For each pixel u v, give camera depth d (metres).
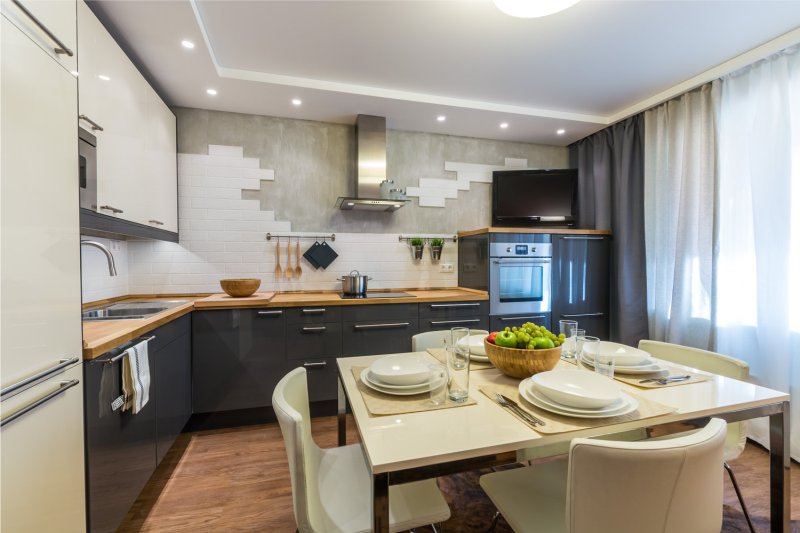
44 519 1.01
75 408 1.15
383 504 0.76
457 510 1.66
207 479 1.87
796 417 2.04
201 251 2.88
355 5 1.82
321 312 2.56
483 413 0.99
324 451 1.34
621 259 3.14
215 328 2.38
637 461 0.70
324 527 0.96
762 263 2.17
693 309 2.61
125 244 2.71
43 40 1.05
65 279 1.12
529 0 1.39
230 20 1.92
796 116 2.07
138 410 1.47
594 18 1.92
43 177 1.04
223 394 2.40
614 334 3.23
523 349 1.21
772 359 2.12
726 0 1.79
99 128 1.61
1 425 0.87
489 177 3.63
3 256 0.89
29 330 0.97
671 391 1.14
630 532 0.74
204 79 2.40
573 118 3.17
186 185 2.85
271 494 1.75
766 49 2.14
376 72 2.47
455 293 3.14
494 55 2.28
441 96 2.83
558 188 3.47
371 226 3.29
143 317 1.83
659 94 2.80
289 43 2.13
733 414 1.04
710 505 0.78
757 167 2.21
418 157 3.44
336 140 3.19
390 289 3.34
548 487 1.15
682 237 2.64
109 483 1.32
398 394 1.10
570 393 0.95
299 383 1.19
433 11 1.87
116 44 1.81
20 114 0.96
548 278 3.09
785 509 1.14
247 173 2.98
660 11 1.87
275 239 3.05
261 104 2.80
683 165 2.65
